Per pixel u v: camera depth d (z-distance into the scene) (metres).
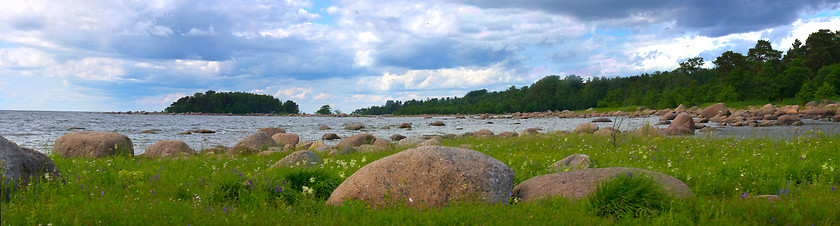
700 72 168.25
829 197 6.34
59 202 6.21
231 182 7.23
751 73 113.50
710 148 14.45
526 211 5.87
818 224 5.13
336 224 5.23
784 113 61.62
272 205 6.49
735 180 8.43
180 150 18.41
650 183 6.24
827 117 50.94
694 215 5.56
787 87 96.81
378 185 6.89
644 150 13.92
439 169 6.93
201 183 8.42
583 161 10.38
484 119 97.38
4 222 4.94
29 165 7.68
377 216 5.63
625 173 6.68
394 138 33.62
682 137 19.89
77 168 10.36
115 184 8.38
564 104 173.75
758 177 8.63
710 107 62.62
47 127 47.69
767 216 5.45
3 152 7.21
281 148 21.34
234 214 5.64
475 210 5.77
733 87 105.31
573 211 5.79
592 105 173.12
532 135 23.08
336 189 7.39
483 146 17.80
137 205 6.09
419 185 6.79
